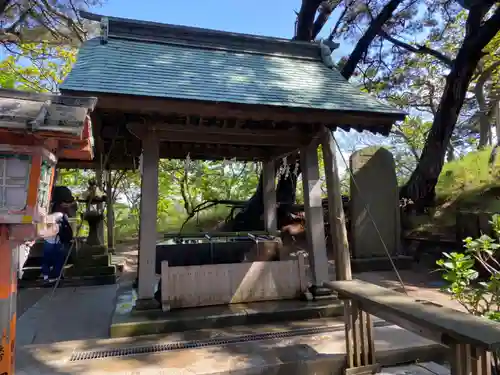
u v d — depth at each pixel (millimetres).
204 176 12508
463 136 19484
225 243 5656
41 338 4031
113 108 3967
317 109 4488
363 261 7949
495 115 10570
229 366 3236
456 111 9008
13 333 2178
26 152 1893
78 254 7039
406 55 12227
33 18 8688
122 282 7008
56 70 11805
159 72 4613
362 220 8289
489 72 13125
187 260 5469
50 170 2254
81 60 4535
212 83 4637
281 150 6602
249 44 5855
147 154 4633
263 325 4375
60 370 3186
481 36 8344
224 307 4684
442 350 3654
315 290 4988
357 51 9914
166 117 4688
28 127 1748
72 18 8969
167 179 12336
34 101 1921
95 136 4895
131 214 13891
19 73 11383
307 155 5305
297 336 4016
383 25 10438
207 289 4766
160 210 13133
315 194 5270
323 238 5188
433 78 14969
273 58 5891
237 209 12211
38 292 6309
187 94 4176
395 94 14805
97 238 7402
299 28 9570
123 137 5301
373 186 8445
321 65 6074
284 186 10602
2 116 1752
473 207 8961
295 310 4590
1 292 2074
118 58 4719
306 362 3330
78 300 5758
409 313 2264
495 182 9781
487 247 2971
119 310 4574
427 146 9484
